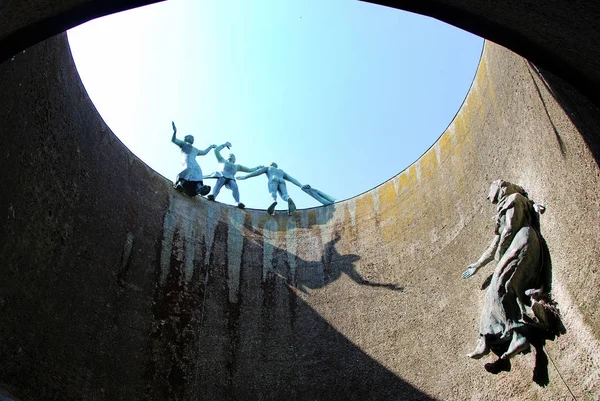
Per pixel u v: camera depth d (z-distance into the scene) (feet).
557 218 32.42
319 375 41.09
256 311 44.60
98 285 37.96
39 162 34.91
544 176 33.55
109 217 40.65
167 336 40.34
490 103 40.40
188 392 39.04
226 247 47.37
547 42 20.86
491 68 39.75
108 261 39.34
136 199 43.80
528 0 19.47
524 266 28.19
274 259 47.85
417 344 40.29
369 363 40.83
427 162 47.44
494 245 30.09
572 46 20.36
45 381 32.09
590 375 29.09
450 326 39.63
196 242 46.16
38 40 20.59
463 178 43.09
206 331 42.19
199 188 48.14
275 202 50.21
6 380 29.89
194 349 40.93
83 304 36.47
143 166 46.03
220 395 39.75
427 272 42.86
